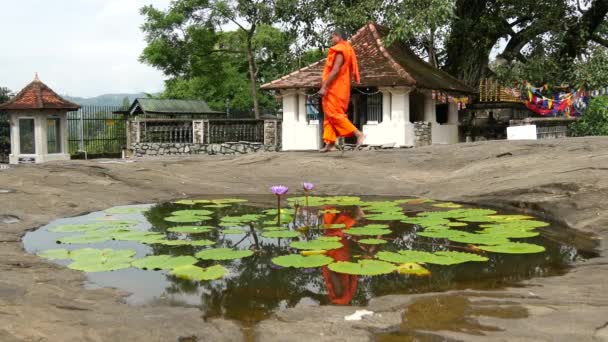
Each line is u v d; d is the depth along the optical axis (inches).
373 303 106.6
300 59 840.3
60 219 211.6
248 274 132.7
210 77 1094.4
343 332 90.5
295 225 195.0
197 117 1029.2
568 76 718.5
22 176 287.4
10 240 171.2
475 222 196.7
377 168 318.3
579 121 658.8
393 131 608.1
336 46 356.2
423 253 147.9
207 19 976.9
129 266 138.0
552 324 90.6
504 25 794.8
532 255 150.1
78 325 93.3
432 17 625.0
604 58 685.9
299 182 303.0
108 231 181.0
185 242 166.6
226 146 721.6
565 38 771.4
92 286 121.7
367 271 128.0
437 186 275.9
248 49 1002.1
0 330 87.8
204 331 92.5
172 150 721.0
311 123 671.1
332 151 362.9
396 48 701.3
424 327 91.6
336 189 287.9
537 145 308.2
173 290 118.9
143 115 949.8
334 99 358.0
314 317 98.7
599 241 166.4
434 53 814.5
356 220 204.1
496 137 719.1
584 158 245.6
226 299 112.2
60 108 653.9
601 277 122.7
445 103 714.8
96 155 805.9
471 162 308.0
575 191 207.2
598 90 677.9
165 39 1017.5
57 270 134.2
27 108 631.2
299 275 131.3
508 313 97.4
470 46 792.3
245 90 1277.1
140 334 90.6
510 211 220.7
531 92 694.5
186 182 301.0
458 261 138.5
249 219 204.4
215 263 144.3
